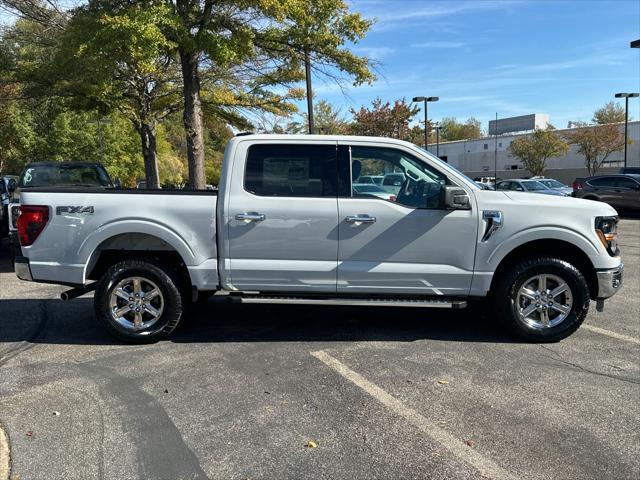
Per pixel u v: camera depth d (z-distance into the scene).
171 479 3.09
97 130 31.36
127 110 17.56
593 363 4.87
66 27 12.66
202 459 3.29
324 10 11.49
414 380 4.47
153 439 3.53
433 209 5.21
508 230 5.21
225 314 6.60
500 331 5.86
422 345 5.39
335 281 5.28
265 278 5.30
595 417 3.82
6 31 14.62
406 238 5.22
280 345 5.41
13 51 14.98
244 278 5.31
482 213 5.20
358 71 12.80
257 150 5.30
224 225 5.24
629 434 3.58
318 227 5.21
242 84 16.98
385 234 5.21
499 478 3.09
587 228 5.24
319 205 5.21
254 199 5.24
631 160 54.12
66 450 3.39
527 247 5.54
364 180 5.29
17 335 5.82
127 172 34.97
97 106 17.20
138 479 3.09
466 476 3.11
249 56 12.30
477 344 5.41
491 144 68.56
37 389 4.33
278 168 5.30
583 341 5.50
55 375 4.63
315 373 4.64
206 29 11.30
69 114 30.00
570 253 5.54
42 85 14.97
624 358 5.00
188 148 12.51
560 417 3.82
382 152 5.31
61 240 5.33
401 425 3.71
